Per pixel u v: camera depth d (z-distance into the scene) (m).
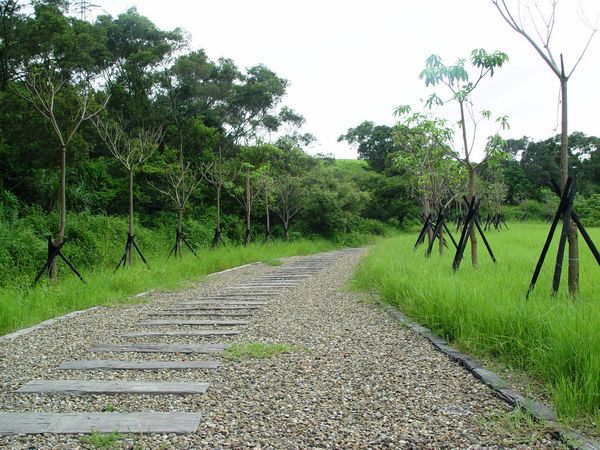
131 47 26.67
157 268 12.23
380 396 3.91
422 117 13.53
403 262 10.17
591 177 56.41
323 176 30.97
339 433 3.25
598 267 8.39
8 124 15.86
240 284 11.63
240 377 4.47
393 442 3.10
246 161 25.23
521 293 6.12
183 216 22.38
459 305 5.59
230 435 3.26
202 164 21.64
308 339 5.83
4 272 10.83
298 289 10.43
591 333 3.84
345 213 31.25
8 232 12.89
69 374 4.61
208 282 12.13
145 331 6.49
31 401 3.93
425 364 4.68
